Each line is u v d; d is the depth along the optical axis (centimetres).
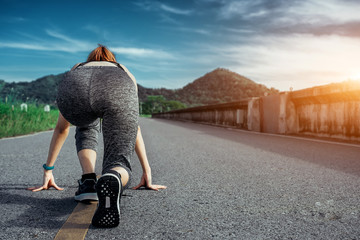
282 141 699
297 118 874
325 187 270
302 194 246
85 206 215
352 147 573
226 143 664
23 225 179
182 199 233
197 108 2064
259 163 403
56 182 291
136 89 201
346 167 370
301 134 852
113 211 163
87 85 180
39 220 187
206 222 184
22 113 1152
